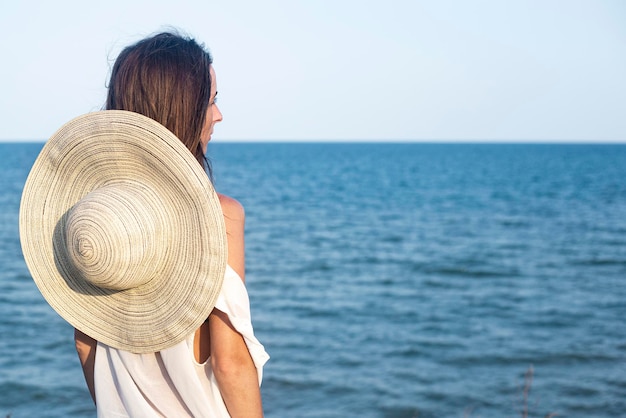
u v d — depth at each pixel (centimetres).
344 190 6744
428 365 1308
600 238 3369
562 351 1399
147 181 147
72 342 1458
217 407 150
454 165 11831
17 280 2241
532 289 2117
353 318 1723
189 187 142
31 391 1126
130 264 140
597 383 1180
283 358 1348
